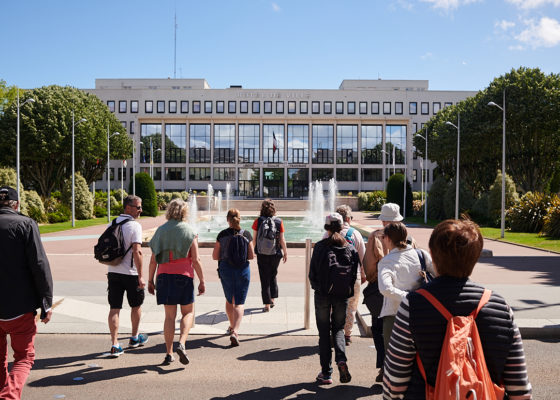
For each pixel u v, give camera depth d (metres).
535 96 37.00
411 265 3.86
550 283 10.42
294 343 6.13
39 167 50.09
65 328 6.65
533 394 4.38
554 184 42.19
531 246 19.17
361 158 76.50
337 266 4.69
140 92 77.94
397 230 3.94
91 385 4.60
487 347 1.86
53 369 5.06
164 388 4.54
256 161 76.31
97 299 8.48
